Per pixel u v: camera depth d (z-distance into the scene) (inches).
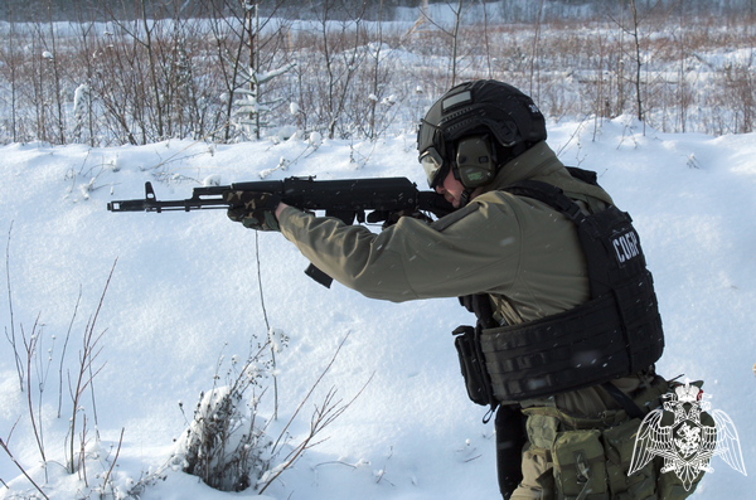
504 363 75.5
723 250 170.6
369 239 71.7
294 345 155.4
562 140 215.8
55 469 112.1
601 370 72.4
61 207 190.1
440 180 80.6
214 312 163.2
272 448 122.9
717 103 411.5
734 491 116.5
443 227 70.6
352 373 148.1
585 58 583.8
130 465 115.6
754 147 208.4
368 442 128.7
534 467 76.1
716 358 145.2
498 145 76.0
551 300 72.1
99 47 322.7
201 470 112.8
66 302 165.0
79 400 140.6
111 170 201.6
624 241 74.6
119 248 179.0
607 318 72.3
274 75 247.4
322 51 364.8
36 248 179.0
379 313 161.9
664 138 219.6
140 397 143.0
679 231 177.8
